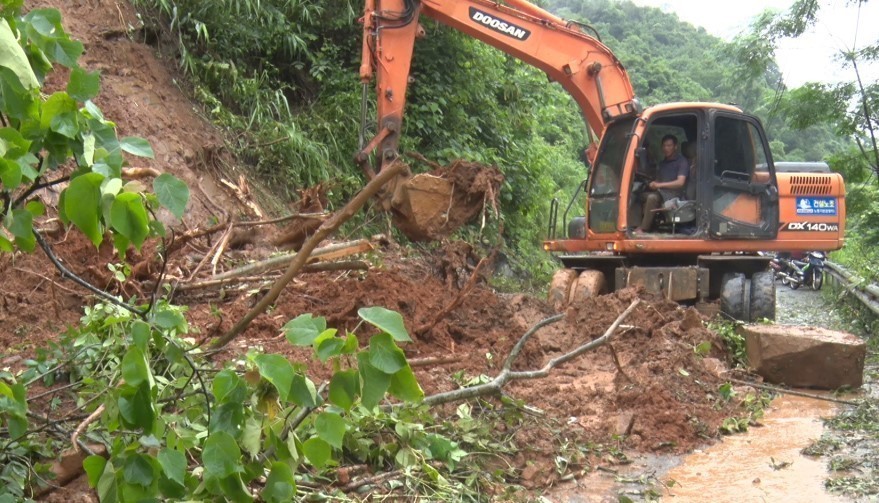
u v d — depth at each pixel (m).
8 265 5.39
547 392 5.68
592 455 4.76
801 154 35.00
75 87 2.09
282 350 4.96
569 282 10.23
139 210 2.08
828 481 4.42
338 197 11.23
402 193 6.98
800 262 18.06
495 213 6.92
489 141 15.80
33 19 2.06
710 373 6.59
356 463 3.89
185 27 10.98
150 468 2.16
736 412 5.92
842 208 10.98
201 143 9.76
